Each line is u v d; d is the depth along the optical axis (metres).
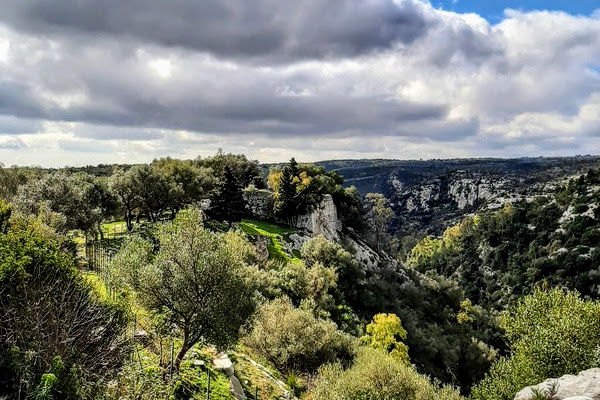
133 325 17.16
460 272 137.50
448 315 79.69
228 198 70.31
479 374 60.09
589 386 11.95
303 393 22.80
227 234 50.25
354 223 110.38
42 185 41.09
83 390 10.37
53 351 10.76
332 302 50.41
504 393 19.48
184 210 16.56
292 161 94.00
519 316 23.80
